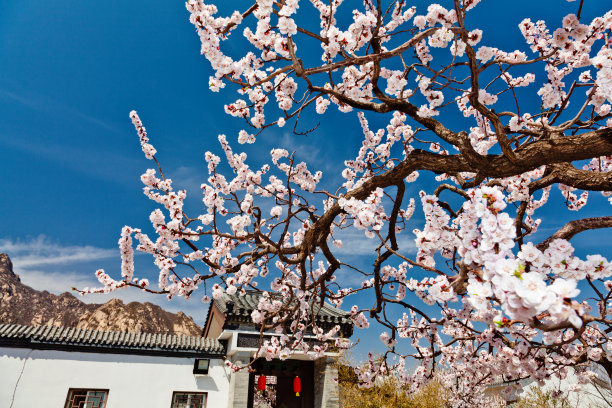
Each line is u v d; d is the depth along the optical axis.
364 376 5.14
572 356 4.10
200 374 11.71
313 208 4.38
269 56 3.92
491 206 1.90
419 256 2.66
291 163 4.08
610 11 3.36
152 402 11.08
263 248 4.25
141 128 4.45
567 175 3.28
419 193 4.71
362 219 3.12
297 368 12.88
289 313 4.78
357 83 3.86
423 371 5.02
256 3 2.73
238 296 13.26
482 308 1.79
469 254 1.97
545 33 3.97
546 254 1.97
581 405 9.27
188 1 2.83
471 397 9.80
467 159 3.10
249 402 11.88
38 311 77.88
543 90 3.22
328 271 4.42
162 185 4.49
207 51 2.92
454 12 2.77
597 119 3.45
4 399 9.83
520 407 10.27
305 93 3.64
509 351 4.33
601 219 2.64
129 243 4.46
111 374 11.04
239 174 5.19
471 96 2.85
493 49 2.98
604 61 2.28
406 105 3.50
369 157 5.35
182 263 4.42
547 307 1.44
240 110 4.10
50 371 10.50
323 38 3.02
